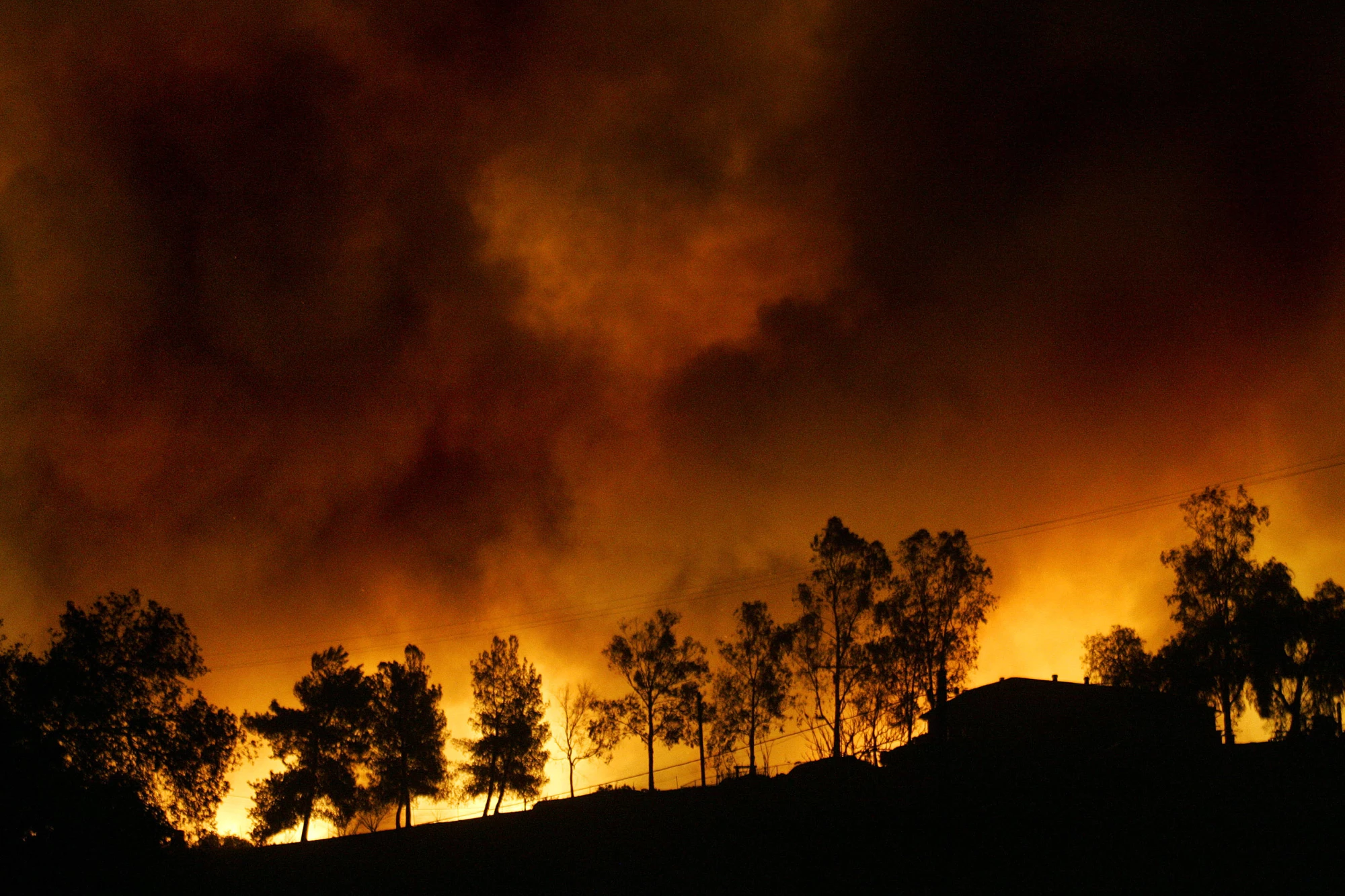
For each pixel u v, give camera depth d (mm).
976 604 48250
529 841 35188
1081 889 22578
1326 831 25031
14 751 30828
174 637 35750
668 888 26469
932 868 25375
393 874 32094
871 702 47781
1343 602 48062
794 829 31062
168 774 33969
